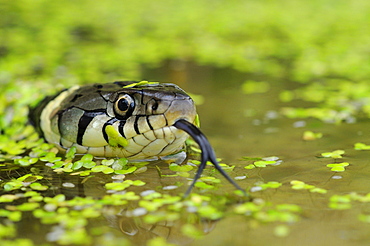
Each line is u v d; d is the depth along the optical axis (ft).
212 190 16.60
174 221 14.34
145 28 61.57
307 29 61.41
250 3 81.66
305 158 20.40
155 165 19.29
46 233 13.76
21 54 46.83
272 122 26.91
